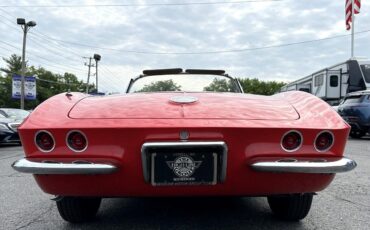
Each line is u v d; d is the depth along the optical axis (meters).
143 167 2.41
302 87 21.25
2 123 10.98
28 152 2.48
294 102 2.92
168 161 2.42
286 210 3.14
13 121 11.38
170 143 2.39
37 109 2.66
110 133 2.41
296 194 2.86
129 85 4.18
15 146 11.72
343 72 16.72
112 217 3.37
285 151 2.45
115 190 2.50
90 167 2.37
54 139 2.44
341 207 3.76
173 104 2.77
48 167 2.39
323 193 4.41
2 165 7.05
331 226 3.13
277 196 2.94
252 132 2.42
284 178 2.46
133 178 2.45
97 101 2.93
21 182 5.22
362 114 12.61
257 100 2.97
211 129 2.40
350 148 9.75
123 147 2.42
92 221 3.26
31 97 33.34
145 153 2.40
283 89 28.77
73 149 2.45
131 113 2.61
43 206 3.85
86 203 3.13
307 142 2.46
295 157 2.45
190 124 2.43
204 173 2.43
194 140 2.41
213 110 2.67
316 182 2.52
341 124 2.53
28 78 32.97
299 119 2.59
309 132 2.44
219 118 2.54
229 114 2.61
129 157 2.43
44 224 3.21
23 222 3.28
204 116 2.57
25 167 2.43
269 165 2.38
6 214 3.54
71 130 2.42
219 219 3.30
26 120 2.54
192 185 2.44
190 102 2.80
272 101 2.97
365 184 4.94
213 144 2.39
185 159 2.42
